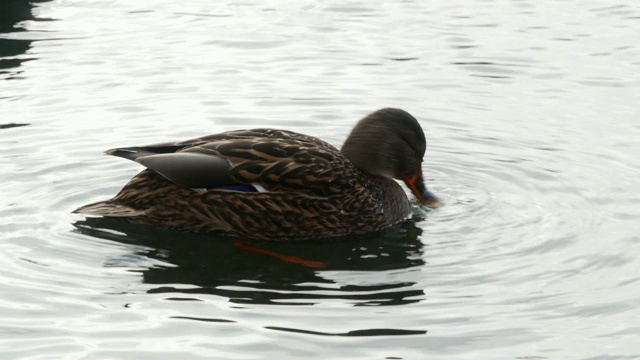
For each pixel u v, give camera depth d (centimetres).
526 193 1494
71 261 1257
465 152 1642
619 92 1884
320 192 1372
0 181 1480
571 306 1151
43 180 1491
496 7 2356
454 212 1433
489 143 1677
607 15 2288
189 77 1930
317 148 1402
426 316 1123
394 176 1471
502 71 1986
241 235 1370
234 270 1262
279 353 1039
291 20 2264
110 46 2089
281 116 1758
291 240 1375
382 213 1408
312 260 1302
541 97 1866
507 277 1223
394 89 1894
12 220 1362
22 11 2298
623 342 1073
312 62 2020
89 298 1159
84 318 1110
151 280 1218
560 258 1274
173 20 2264
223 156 1365
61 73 1936
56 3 2362
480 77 1958
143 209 1365
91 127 1692
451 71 1983
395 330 1091
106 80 1906
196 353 1038
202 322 1104
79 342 1058
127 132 1675
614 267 1247
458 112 1798
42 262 1249
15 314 1115
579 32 2188
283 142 1395
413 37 2162
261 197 1358
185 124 1712
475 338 1077
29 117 1727
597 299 1167
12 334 1072
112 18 2270
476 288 1196
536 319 1120
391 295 1180
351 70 1981
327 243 1370
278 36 2162
